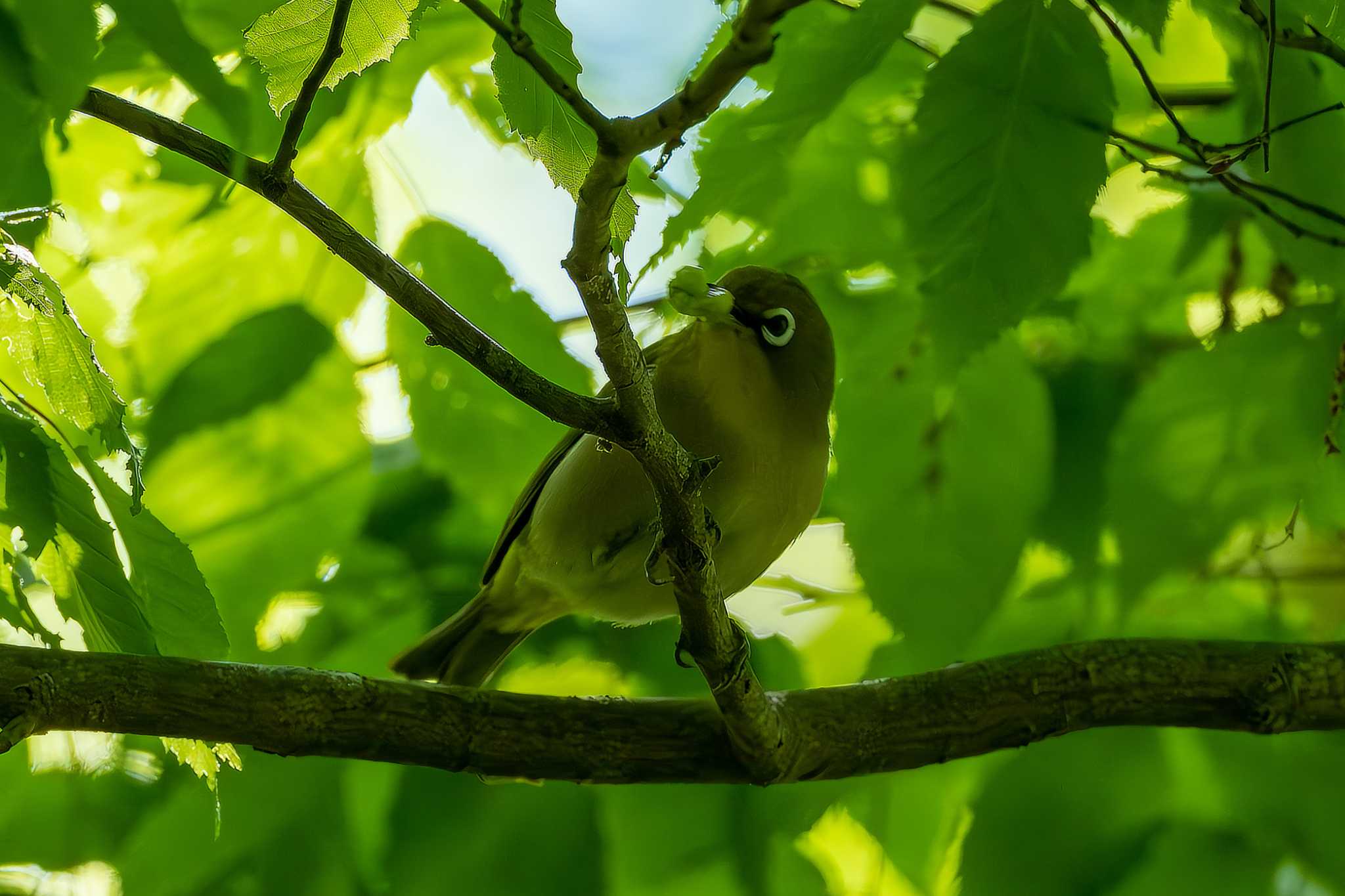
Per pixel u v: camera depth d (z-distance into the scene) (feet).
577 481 26.48
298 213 15.79
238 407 26.68
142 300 29.32
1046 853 25.75
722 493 25.26
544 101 14.80
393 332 28.14
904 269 25.95
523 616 29.37
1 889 28.94
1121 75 26.13
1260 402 25.11
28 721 18.40
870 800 29.12
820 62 20.90
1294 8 21.17
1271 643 23.97
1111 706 23.26
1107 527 27.20
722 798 28.12
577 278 14.30
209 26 25.50
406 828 27.12
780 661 28.91
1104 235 28.40
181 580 20.03
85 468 19.34
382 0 15.47
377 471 32.94
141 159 29.14
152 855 27.04
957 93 20.08
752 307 25.48
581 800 27.53
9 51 13.44
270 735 20.15
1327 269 21.99
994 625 28.07
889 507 25.77
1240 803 26.48
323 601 31.14
